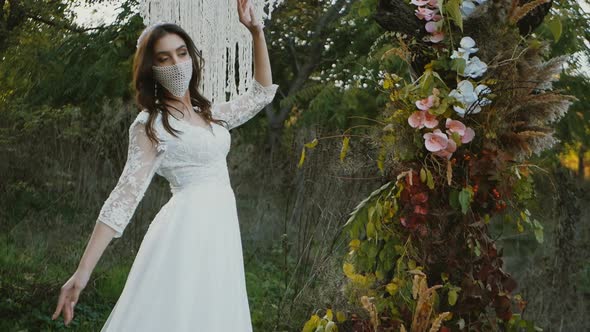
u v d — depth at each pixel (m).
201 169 3.01
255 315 5.49
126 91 9.85
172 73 2.96
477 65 2.86
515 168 2.91
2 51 10.05
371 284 3.08
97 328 5.23
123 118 7.73
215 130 3.11
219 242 2.97
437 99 2.83
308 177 5.57
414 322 2.85
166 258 2.91
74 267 6.30
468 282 2.87
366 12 4.86
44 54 10.08
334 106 9.04
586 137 7.71
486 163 2.83
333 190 5.04
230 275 2.99
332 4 11.45
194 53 3.09
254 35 3.32
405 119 2.94
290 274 6.12
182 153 2.97
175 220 2.95
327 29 10.88
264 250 7.00
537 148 2.90
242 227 7.36
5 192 7.53
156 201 6.93
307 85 11.05
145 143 2.89
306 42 11.92
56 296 5.64
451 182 2.90
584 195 5.67
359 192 4.86
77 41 10.05
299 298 4.76
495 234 6.17
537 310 4.95
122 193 2.78
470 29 2.93
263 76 3.37
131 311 2.89
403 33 3.09
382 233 3.01
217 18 3.51
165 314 2.85
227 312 2.94
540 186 5.69
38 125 8.21
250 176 7.91
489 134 2.85
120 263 6.48
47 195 7.61
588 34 7.89
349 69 9.32
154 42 2.97
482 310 2.90
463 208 2.77
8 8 9.97
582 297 5.17
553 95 2.84
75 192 7.35
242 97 3.37
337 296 3.44
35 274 5.90
